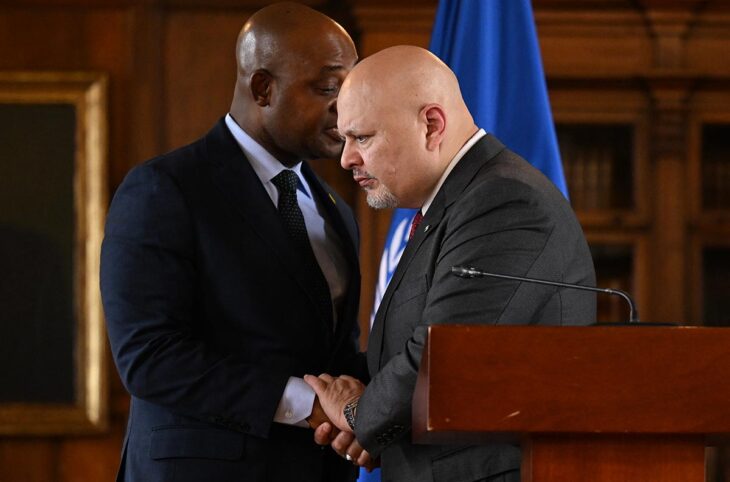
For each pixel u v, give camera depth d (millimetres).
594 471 3363
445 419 3275
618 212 11750
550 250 4480
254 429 5020
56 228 11523
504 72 6855
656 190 11734
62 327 11516
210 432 5102
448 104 4773
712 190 11758
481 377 3291
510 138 6785
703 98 11727
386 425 4441
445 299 4426
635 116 11734
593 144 11812
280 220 5336
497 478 4461
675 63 11711
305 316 5273
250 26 5516
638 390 3297
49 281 11516
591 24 11727
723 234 11688
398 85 4715
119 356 5125
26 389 11461
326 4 11797
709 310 11703
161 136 11703
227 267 5195
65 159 11523
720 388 3303
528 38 6863
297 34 5391
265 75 5430
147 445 5184
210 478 5059
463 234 4508
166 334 5086
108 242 5250
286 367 5191
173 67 11758
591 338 3312
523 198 4512
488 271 4410
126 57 11711
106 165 11539
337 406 4926
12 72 11523
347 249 5695
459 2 6941
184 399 5039
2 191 11508
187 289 5168
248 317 5199
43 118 11539
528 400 3289
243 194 5320
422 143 4727
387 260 6633
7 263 11500
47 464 11539
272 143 5480
